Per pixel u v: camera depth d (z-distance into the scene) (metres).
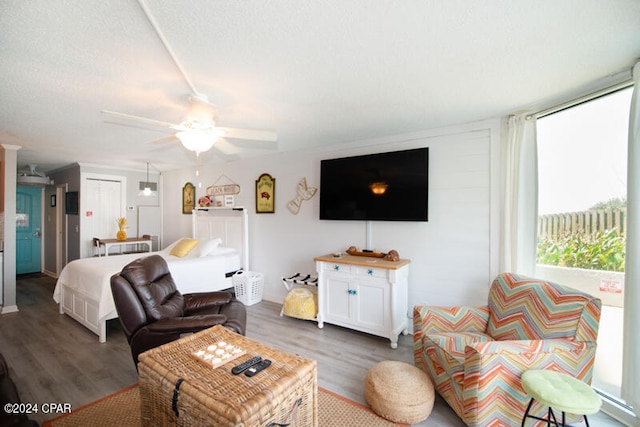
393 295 2.81
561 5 1.26
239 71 1.83
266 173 4.46
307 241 4.04
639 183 1.65
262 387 1.32
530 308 1.97
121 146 3.81
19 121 2.76
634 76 1.71
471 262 2.90
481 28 1.43
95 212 5.32
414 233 3.21
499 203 2.76
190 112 2.22
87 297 3.14
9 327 3.29
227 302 2.76
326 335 3.12
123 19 1.33
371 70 1.84
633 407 1.65
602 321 2.11
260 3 1.24
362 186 3.42
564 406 1.35
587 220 2.19
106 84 1.99
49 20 1.32
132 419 1.87
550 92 2.18
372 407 1.92
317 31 1.44
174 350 1.64
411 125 2.98
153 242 6.09
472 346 1.67
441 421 1.86
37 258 6.41
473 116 2.72
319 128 3.08
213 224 5.03
